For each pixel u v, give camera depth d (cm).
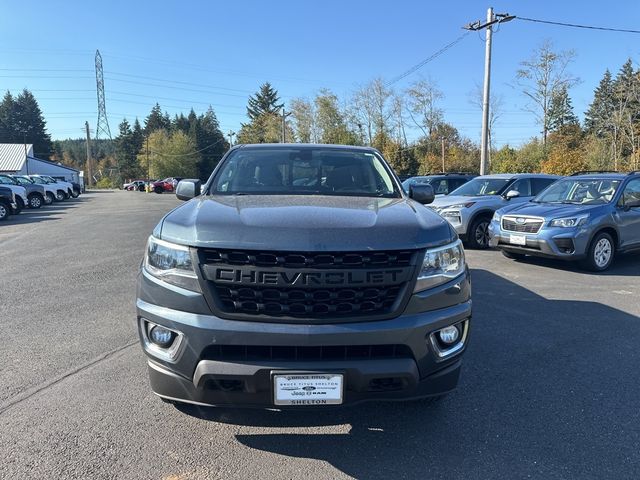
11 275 757
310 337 244
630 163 4200
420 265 263
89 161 8794
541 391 359
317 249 247
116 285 689
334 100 7038
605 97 6844
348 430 303
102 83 9688
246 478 255
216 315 252
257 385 249
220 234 258
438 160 6719
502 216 891
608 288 692
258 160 419
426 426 309
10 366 400
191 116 12000
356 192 386
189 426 306
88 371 391
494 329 500
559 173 4094
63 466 263
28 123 11550
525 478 256
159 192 5753
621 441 292
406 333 255
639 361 418
